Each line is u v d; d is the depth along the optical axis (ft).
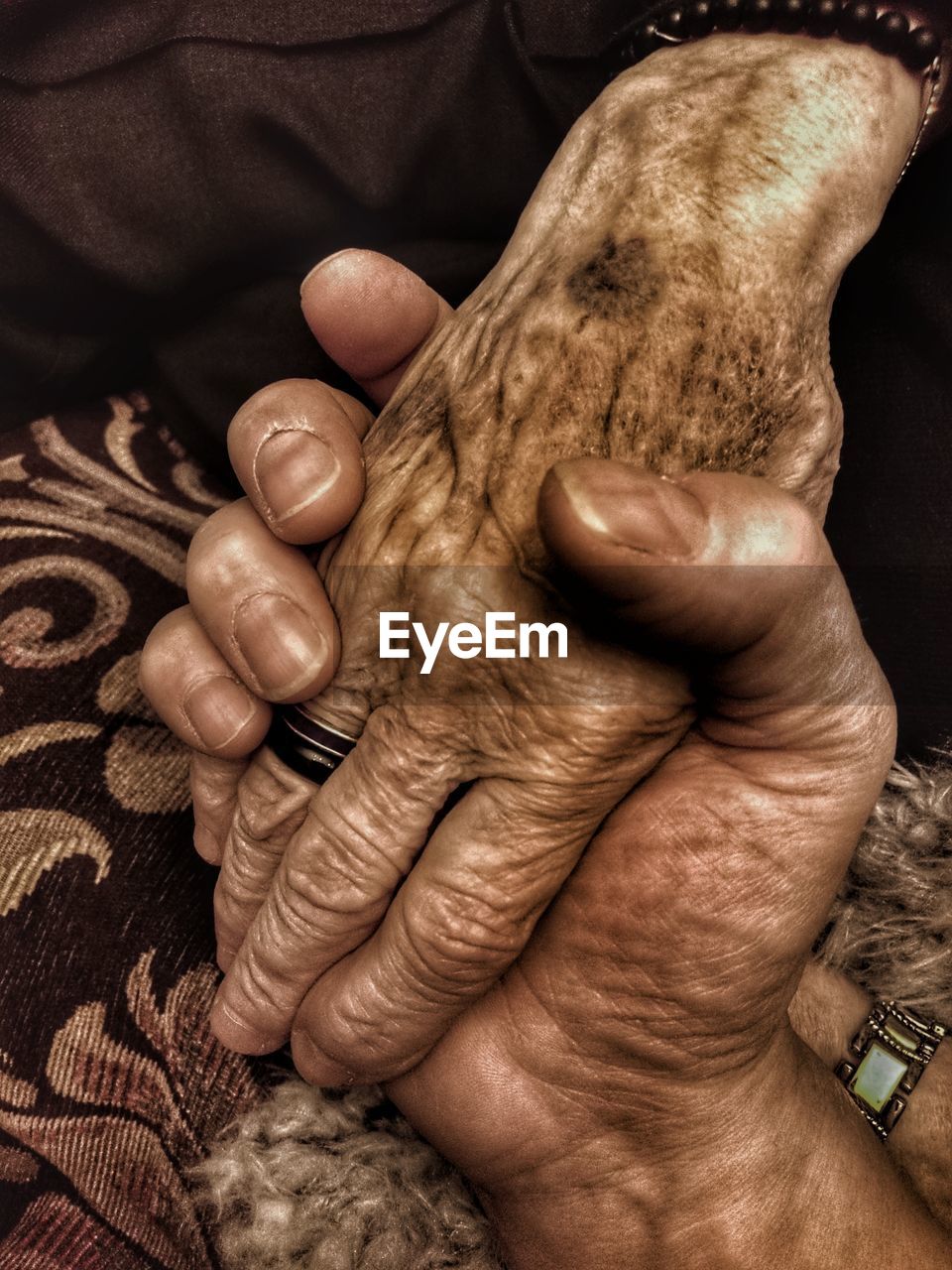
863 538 0.62
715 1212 0.45
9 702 0.54
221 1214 0.47
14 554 0.59
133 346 0.68
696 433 0.44
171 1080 0.49
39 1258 0.45
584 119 0.50
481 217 0.64
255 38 0.57
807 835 0.43
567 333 0.44
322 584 0.47
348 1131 0.49
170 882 0.53
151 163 0.59
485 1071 0.45
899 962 0.57
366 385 0.58
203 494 0.66
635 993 0.44
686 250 0.44
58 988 0.49
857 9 0.49
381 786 0.44
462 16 0.57
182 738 0.48
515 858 0.43
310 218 0.62
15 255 0.61
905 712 0.62
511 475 0.43
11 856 0.51
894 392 0.60
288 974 0.47
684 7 0.52
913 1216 0.46
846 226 0.48
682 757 0.44
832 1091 0.49
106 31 0.57
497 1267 0.48
